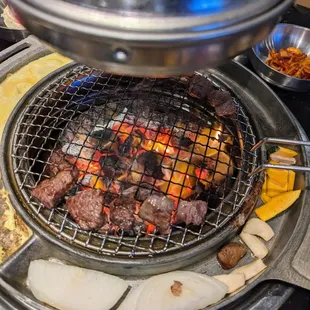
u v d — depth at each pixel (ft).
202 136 1.65
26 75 1.73
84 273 1.22
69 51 0.84
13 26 2.02
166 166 1.57
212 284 1.21
